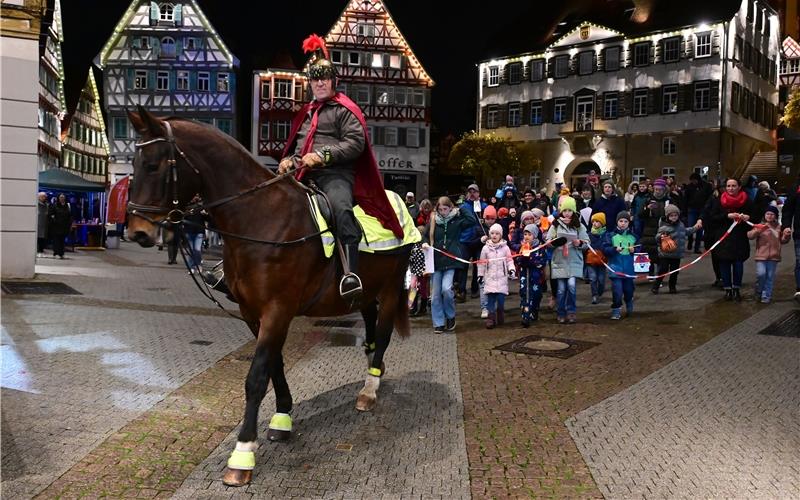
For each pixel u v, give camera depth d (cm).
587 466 506
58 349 838
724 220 1266
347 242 534
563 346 926
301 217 513
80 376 718
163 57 4669
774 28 5059
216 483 470
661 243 1321
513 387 725
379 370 650
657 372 776
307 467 502
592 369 798
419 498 453
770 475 490
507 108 5162
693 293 1362
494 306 1080
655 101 4503
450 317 1053
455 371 794
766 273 1220
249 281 494
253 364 486
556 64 4909
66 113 5312
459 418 618
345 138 543
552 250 1110
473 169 4453
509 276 1061
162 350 854
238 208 492
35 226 1468
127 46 4656
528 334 1017
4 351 818
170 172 467
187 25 4675
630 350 893
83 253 2500
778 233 1223
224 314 1166
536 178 5041
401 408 647
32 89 1409
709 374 763
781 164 4681
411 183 4856
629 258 1113
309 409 640
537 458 522
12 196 1434
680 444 550
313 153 525
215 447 535
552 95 4925
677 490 465
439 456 526
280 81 4816
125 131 4669
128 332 961
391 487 469
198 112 4703
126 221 473
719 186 2378
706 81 4319
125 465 493
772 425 595
